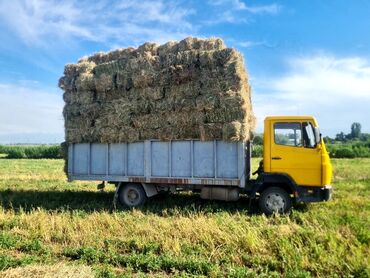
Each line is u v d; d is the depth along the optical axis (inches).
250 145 416.5
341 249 244.1
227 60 372.8
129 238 285.0
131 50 444.1
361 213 365.4
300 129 373.4
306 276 209.3
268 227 302.7
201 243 274.5
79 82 438.6
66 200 467.2
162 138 401.7
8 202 445.4
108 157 436.8
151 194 423.8
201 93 381.4
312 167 367.2
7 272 217.0
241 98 364.5
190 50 395.9
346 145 1827.0
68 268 223.6
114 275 218.7
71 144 456.8
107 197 490.6
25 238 297.6
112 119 421.4
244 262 243.0
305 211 380.2
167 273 231.8
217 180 382.9
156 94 398.9
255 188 379.2
